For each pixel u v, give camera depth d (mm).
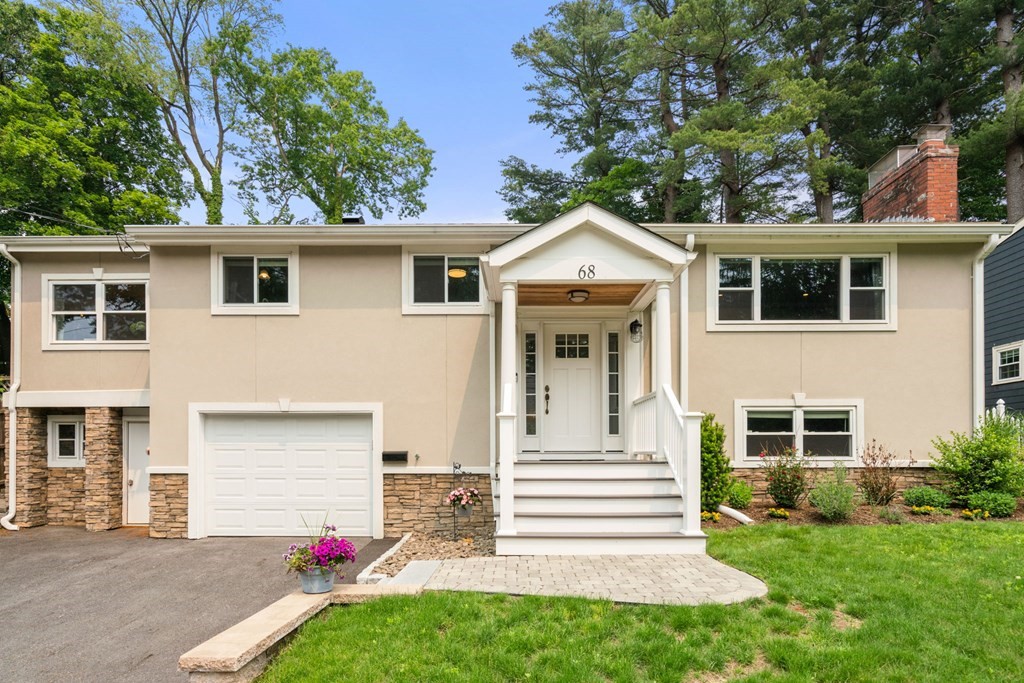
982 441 8727
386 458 9398
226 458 9578
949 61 19141
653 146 23297
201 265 9625
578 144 25375
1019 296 14617
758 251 9656
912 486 9367
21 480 10508
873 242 9555
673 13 21516
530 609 4762
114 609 5879
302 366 9539
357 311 9586
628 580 5547
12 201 16547
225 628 5344
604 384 10094
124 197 18094
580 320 10133
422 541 8641
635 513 7105
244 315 9562
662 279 7770
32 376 10523
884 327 9539
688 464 6980
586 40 23344
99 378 10438
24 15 18453
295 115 24047
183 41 22750
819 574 5566
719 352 9578
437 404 9500
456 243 9625
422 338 9562
